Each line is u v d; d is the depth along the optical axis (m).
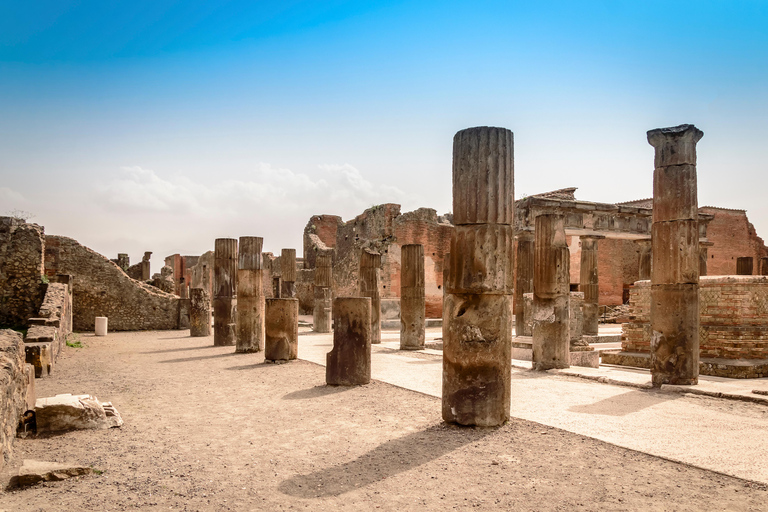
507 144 7.48
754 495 4.79
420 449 6.33
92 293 26.52
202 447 6.51
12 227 21.95
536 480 5.25
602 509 4.55
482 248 7.28
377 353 16.48
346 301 10.76
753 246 39.53
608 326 28.88
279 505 4.74
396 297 30.91
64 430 7.20
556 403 8.70
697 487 5.00
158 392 10.16
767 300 12.54
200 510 4.63
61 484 5.24
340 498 4.89
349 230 36.12
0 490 4.98
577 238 31.62
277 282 41.75
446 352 7.47
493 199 7.33
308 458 6.06
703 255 26.66
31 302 21.91
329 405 8.92
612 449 6.18
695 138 10.10
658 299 10.17
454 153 7.67
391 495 4.95
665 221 10.15
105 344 19.86
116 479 5.39
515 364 13.84
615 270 35.09
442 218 34.16
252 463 5.89
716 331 12.34
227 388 10.59
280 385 10.91
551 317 12.54
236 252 19.70
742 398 8.81
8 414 5.99
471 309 7.29
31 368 7.72
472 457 6.00
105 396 9.77
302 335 23.58
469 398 7.19
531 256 20.89
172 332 25.91
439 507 4.66
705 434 6.75
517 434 6.86
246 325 16.91
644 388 10.09
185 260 50.91
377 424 7.58
